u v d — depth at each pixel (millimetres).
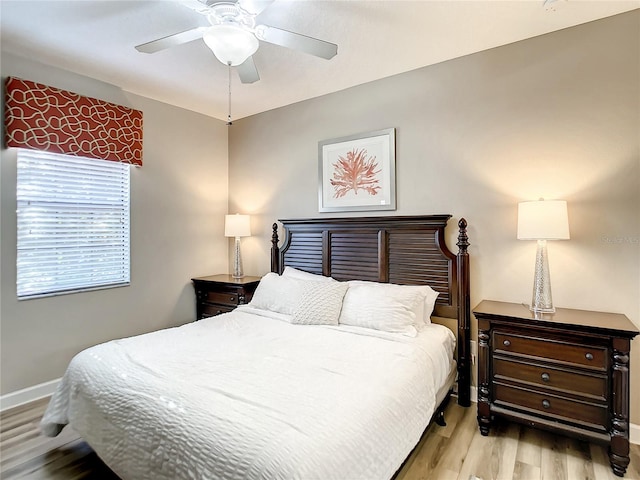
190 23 2184
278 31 1790
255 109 3824
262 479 1063
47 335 2779
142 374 1695
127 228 3299
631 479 1789
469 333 2625
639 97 2105
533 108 2424
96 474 1839
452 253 2715
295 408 1364
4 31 2262
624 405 1801
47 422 1947
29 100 2592
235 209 4168
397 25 2232
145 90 3262
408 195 2939
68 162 2902
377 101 3080
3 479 1790
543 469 1865
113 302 3193
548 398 2006
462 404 2582
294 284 2932
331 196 3367
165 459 1295
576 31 2275
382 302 2471
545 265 2221
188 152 3797
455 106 2715
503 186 2541
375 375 1718
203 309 3818
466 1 1995
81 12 2057
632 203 2133
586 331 1884
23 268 2668
